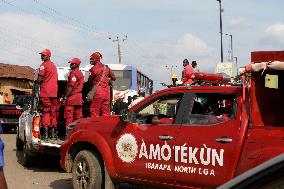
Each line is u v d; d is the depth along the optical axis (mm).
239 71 5852
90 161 7270
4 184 3248
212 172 5852
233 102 5996
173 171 6223
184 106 6406
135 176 6695
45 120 10656
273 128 5543
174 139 6242
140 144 6621
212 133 5949
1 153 3254
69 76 10656
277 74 5852
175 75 12469
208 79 6883
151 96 6859
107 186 7008
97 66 10625
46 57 10617
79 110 10789
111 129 7082
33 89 10945
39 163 10969
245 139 5688
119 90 23625
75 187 7508
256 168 1883
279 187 1827
